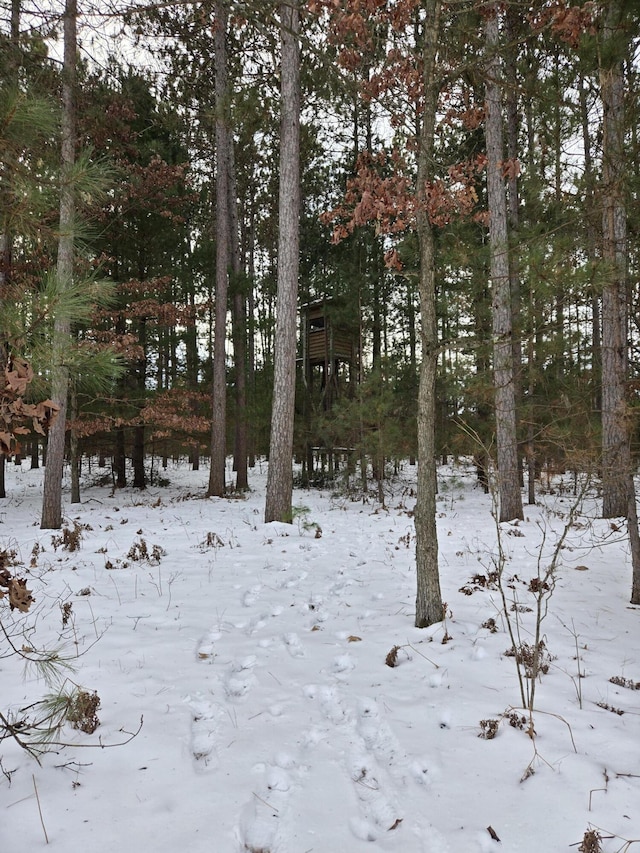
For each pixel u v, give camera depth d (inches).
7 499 582.2
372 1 138.2
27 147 74.9
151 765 89.3
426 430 159.3
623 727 99.8
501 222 349.1
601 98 178.9
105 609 172.6
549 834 72.8
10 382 65.2
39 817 76.8
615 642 143.1
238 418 628.4
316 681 122.2
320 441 615.2
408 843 72.2
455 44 158.9
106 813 77.8
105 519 398.6
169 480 766.5
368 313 639.8
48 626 155.2
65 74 277.3
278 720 104.7
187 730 100.3
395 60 153.5
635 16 159.3
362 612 172.7
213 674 124.6
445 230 327.3
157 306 487.8
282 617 167.8
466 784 84.5
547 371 419.2
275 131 570.9
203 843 71.9
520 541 289.7
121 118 426.6
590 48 168.2
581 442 211.6
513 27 347.6
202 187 743.7
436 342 161.2
